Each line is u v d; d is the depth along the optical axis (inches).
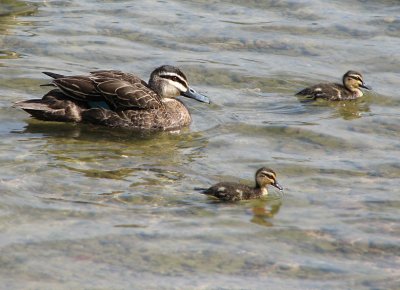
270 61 802.2
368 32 866.8
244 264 469.1
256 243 491.5
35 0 925.2
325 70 786.8
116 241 485.1
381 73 783.1
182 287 443.5
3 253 467.2
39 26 853.8
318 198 548.1
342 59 810.8
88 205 524.7
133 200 534.0
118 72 682.8
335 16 902.4
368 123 681.0
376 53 821.2
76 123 660.1
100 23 869.8
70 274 451.8
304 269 466.0
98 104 661.9
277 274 460.4
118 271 456.8
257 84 754.2
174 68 687.7
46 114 653.9
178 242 487.8
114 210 520.4
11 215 507.8
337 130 662.5
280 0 937.5
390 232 506.6
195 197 542.0
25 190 537.6
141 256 471.8
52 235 487.8
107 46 816.9
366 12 914.7
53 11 896.9
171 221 511.5
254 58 807.7
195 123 676.1
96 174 567.8
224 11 912.9
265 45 834.2
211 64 788.6
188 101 719.7
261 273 461.1
